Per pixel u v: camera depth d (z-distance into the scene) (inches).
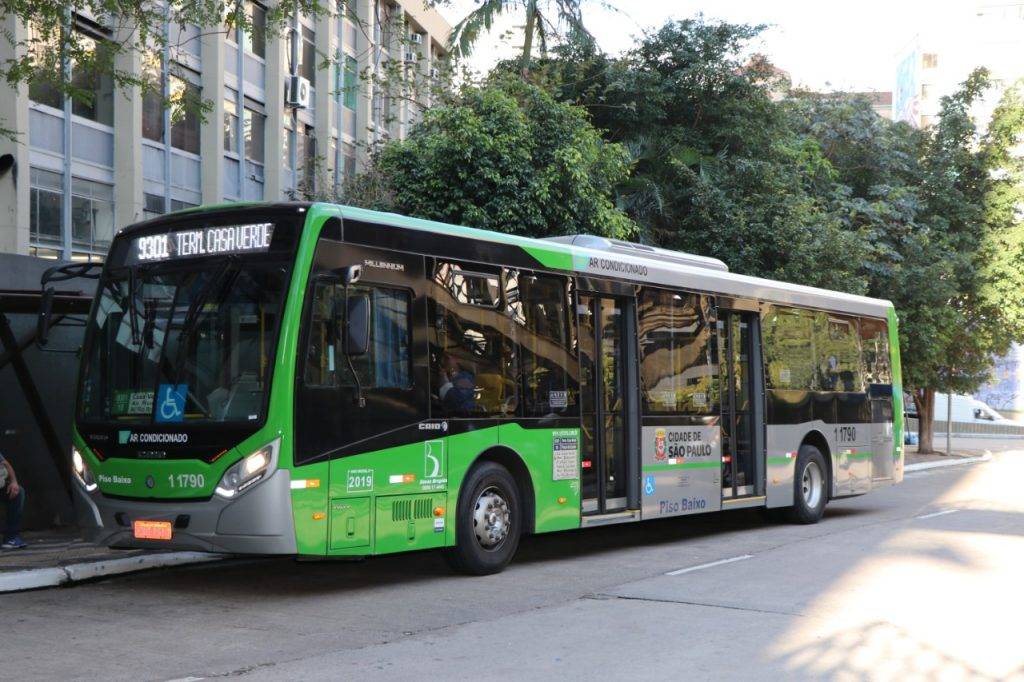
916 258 1251.2
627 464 506.0
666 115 1066.1
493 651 294.0
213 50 917.2
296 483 353.4
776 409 616.7
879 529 601.9
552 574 438.9
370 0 1198.3
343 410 370.3
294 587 406.3
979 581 412.2
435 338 409.4
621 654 289.7
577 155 751.7
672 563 471.5
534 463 449.7
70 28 567.5
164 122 869.8
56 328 599.5
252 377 358.9
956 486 959.0
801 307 654.5
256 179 1010.1
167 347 377.1
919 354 1307.8
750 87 1053.8
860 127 1309.1
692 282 557.6
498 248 442.6
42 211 745.0
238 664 279.4
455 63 859.4
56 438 577.0
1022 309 1376.7
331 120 1134.4
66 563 423.8
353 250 379.2
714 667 275.0
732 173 1031.0
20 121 704.4
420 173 765.9
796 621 334.3
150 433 371.2
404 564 467.8
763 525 641.0
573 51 1000.9
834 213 1127.6
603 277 496.4
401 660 283.3
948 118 1391.5
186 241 384.5
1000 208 1370.6
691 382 550.0
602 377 493.7
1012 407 3068.4
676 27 1065.5
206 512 357.7
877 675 267.9
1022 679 266.4
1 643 305.7
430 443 402.3
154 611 356.5
